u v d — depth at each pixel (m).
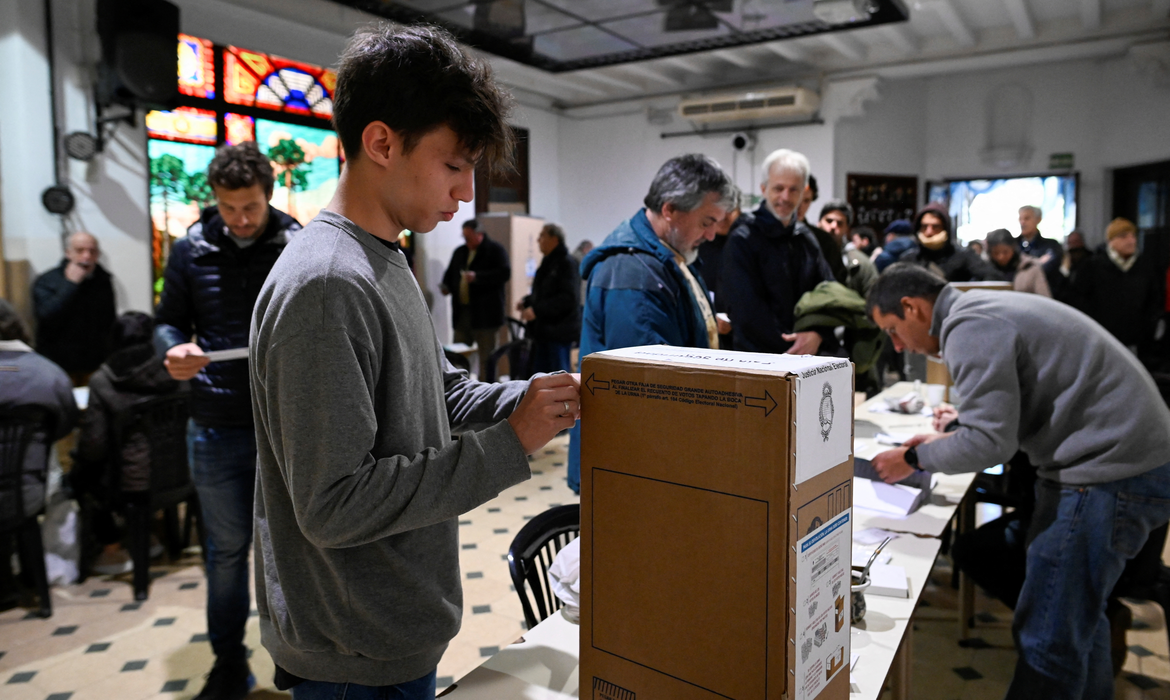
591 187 9.97
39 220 4.51
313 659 0.91
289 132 6.45
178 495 2.96
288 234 2.07
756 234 2.64
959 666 2.30
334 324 0.78
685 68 8.43
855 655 1.14
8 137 4.39
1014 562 2.00
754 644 0.75
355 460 0.77
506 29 5.98
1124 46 7.34
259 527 0.96
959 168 8.85
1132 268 5.57
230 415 2.02
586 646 0.89
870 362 2.70
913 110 8.89
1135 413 1.58
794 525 0.72
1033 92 8.38
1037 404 1.67
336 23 5.88
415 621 0.90
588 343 1.91
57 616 2.73
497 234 7.43
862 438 2.43
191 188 5.73
